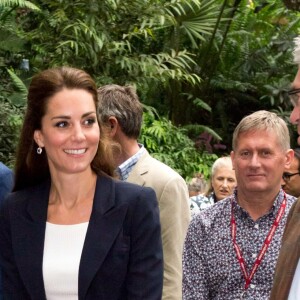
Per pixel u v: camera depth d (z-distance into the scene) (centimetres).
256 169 488
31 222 414
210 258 494
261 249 486
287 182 650
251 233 491
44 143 412
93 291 397
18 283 412
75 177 410
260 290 481
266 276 481
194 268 498
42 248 405
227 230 496
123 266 400
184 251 505
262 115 501
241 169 494
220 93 1780
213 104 1773
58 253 403
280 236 487
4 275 420
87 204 415
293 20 1791
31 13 1435
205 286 496
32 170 429
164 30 1554
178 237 529
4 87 1381
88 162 407
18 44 1431
